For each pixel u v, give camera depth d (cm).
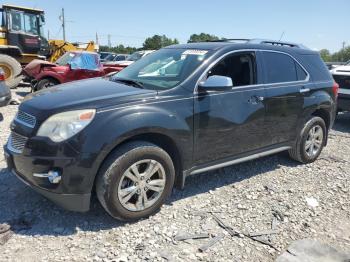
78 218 384
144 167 379
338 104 866
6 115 840
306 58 565
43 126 348
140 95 380
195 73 421
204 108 414
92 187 353
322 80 576
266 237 370
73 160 338
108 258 324
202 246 347
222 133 437
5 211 392
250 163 569
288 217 411
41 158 342
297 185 498
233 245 354
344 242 372
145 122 364
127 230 367
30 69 1248
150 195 390
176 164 414
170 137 387
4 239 340
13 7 1527
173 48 503
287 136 530
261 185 490
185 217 397
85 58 1227
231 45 469
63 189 343
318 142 587
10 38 1534
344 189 495
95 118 347
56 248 335
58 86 441
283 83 511
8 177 473
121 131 351
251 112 463
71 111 348
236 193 462
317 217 417
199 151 421
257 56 488
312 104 549
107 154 351
